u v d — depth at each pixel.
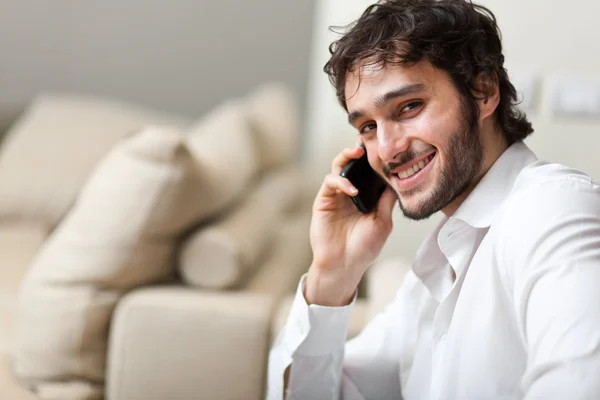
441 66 1.01
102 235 1.79
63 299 1.78
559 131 2.26
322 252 1.27
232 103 3.73
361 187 1.27
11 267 2.38
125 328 1.77
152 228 1.82
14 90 3.78
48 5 3.74
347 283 1.27
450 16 1.02
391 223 1.28
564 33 2.23
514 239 0.93
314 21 3.71
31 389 1.80
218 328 1.74
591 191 0.93
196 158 1.94
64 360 1.78
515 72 2.26
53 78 3.78
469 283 1.03
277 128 3.06
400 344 1.33
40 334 1.78
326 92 2.56
